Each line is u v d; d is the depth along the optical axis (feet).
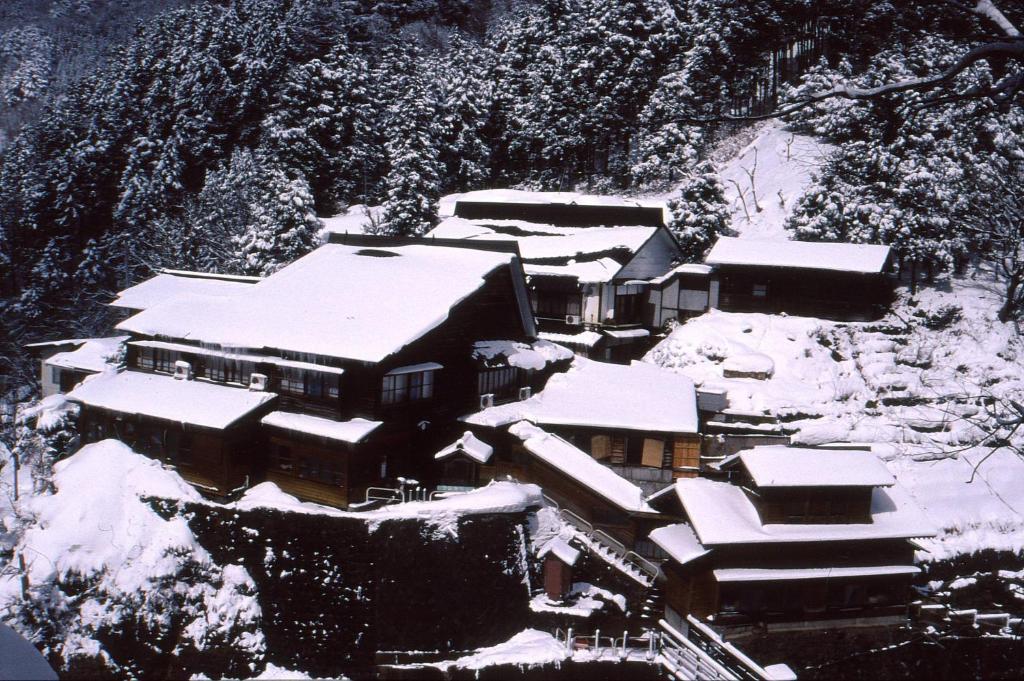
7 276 223.51
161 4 483.51
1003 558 110.52
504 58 271.49
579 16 235.81
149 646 93.04
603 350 149.48
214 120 254.27
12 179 260.42
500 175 259.60
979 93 17.30
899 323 147.13
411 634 93.45
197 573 96.94
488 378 120.26
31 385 161.68
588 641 95.61
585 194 232.32
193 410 106.52
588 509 104.94
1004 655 97.04
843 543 96.32
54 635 94.27
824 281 146.92
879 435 122.31
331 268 124.77
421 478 110.73
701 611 93.35
